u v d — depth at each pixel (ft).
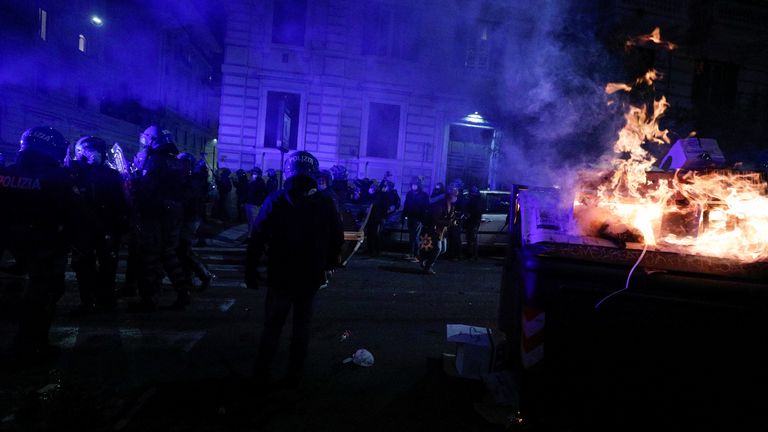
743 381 8.09
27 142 11.53
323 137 63.41
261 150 62.23
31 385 10.66
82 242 12.08
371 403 10.78
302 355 11.24
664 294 8.26
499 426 9.84
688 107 65.92
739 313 8.05
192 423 9.44
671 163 11.74
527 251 9.11
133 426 9.21
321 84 63.00
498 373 10.98
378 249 33.73
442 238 28.02
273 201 10.82
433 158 65.51
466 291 23.98
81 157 16.12
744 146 66.23
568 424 8.77
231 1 61.57
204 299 19.01
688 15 65.82
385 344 15.06
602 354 8.43
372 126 64.85
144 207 16.52
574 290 8.49
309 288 10.95
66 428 8.99
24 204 11.28
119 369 11.84
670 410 8.34
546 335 8.61
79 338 13.82
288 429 9.43
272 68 62.23
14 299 17.19
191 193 18.37
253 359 13.00
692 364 8.21
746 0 67.77
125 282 19.88
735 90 69.51
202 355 13.08
